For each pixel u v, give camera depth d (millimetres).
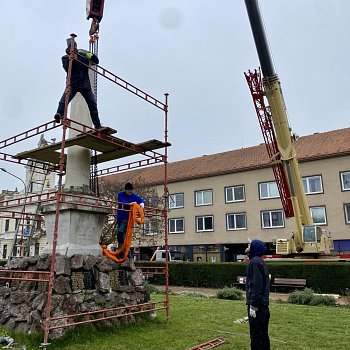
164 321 7500
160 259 32594
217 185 32969
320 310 9883
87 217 7055
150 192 29219
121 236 7410
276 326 7512
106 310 6102
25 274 6688
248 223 30578
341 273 15047
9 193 37812
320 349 5730
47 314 5230
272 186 29969
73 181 7344
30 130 6551
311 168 28125
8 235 40938
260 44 14773
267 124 15656
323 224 26891
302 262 16578
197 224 33531
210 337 6273
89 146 7273
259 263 4809
